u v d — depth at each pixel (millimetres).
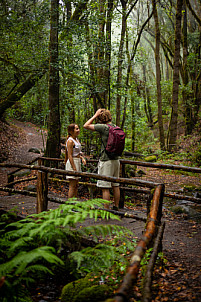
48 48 9133
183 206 5434
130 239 3381
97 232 2564
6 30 9195
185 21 20391
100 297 2365
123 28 10102
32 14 9320
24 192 4258
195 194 7742
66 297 2525
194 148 16578
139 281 2418
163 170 12883
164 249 3158
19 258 1934
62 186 7848
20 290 2361
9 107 11695
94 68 8844
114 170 4359
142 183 2900
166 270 2611
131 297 2201
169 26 26031
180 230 3986
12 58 10086
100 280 2654
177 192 8297
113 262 2674
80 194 6988
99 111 4410
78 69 8484
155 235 2695
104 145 4254
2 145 15062
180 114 24969
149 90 28234
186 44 20641
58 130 9008
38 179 3811
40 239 2662
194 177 11305
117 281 2523
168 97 21938
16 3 10102
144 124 18297
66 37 8922
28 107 10836
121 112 12516
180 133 22859
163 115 25984
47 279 3037
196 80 19953
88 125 4309
